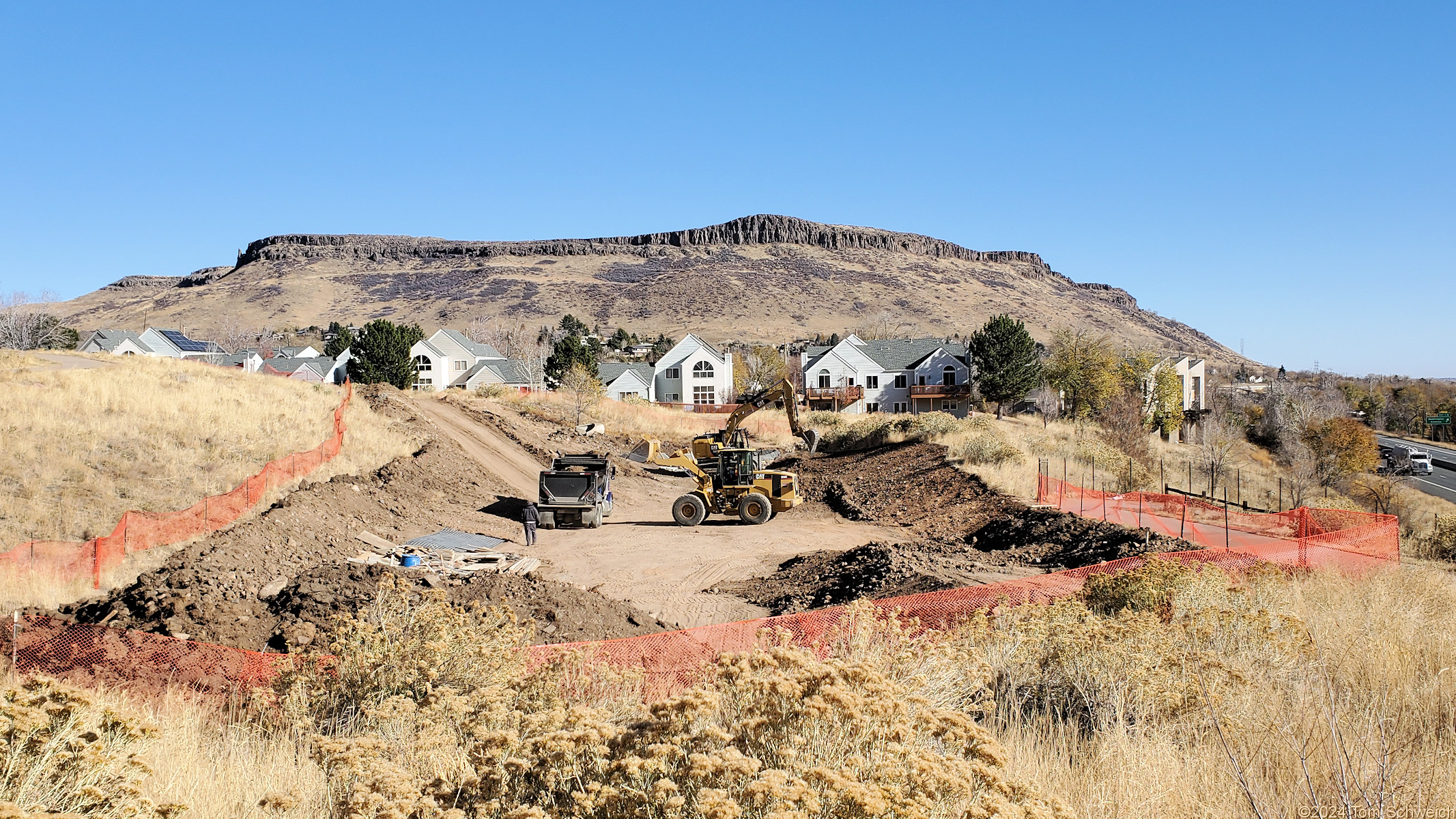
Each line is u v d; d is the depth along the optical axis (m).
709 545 23.70
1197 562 13.12
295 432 27.80
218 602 12.81
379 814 4.34
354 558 18.77
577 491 26.17
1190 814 5.22
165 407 26.16
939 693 7.01
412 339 71.31
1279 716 6.54
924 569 17.27
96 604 13.18
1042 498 25.42
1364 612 10.50
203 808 5.51
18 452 20.45
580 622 13.94
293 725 7.52
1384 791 4.99
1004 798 4.38
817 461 42.06
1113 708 7.11
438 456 30.80
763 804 3.72
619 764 3.92
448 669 8.02
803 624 12.38
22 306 64.88
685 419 51.78
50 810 4.23
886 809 3.80
